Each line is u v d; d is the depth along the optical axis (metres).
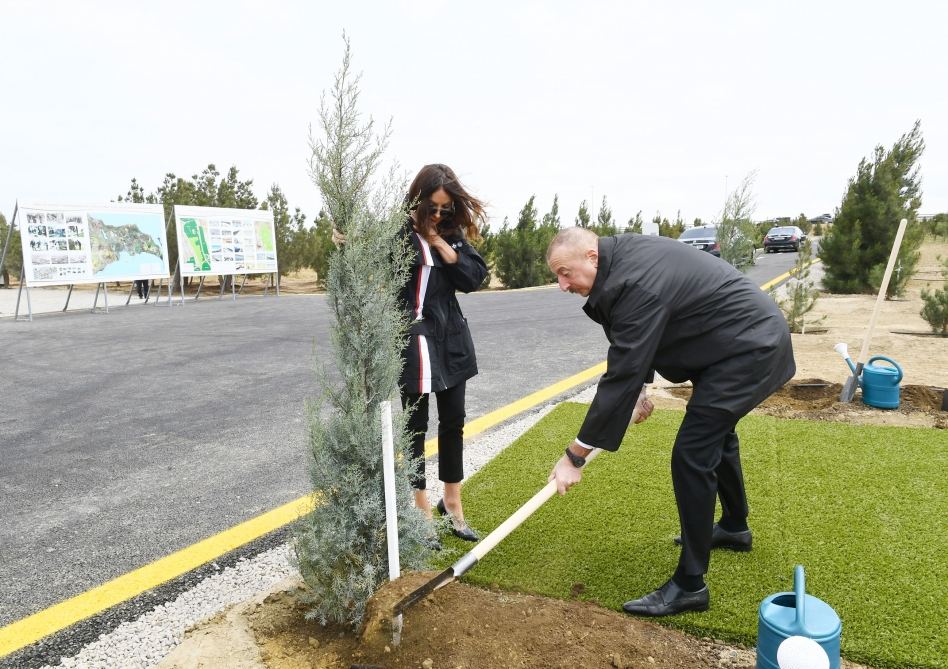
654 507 3.66
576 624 2.50
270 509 3.86
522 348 9.27
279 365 8.55
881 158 15.24
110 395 7.05
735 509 3.12
